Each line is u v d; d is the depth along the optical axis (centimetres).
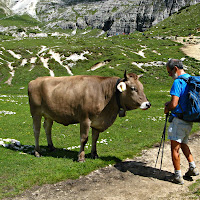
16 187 665
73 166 809
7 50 6894
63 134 1475
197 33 9600
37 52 6875
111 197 621
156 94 3356
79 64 6181
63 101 862
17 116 2028
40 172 755
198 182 684
